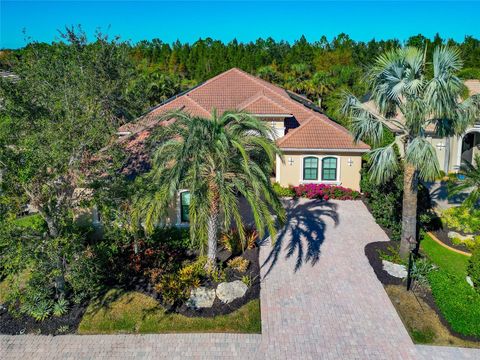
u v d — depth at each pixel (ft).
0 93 51.93
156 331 49.49
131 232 57.31
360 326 49.73
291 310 52.65
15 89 52.70
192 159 51.70
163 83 187.21
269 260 64.59
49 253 47.37
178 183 51.13
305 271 61.46
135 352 46.19
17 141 48.11
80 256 51.62
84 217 69.26
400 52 56.13
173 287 55.11
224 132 51.29
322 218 80.74
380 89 57.93
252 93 113.70
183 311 52.60
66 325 50.49
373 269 61.62
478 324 47.42
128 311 52.70
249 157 54.08
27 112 51.03
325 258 65.10
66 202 53.11
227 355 45.60
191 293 55.01
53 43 69.10
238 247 66.49
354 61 283.18
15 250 46.85
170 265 61.72
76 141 48.16
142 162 68.23
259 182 50.70
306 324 50.14
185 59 327.67
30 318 51.83
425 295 55.21
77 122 50.08
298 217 81.30
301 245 69.46
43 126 49.60
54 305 52.95
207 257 58.70
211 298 54.44
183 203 72.54
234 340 47.88
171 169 52.29
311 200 90.89
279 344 47.03
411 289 56.49
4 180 47.03
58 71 62.54
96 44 70.95
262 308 53.01
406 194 61.36
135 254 63.21
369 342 47.16
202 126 49.98
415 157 54.54
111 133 53.47
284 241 70.95
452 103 53.57
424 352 45.70
